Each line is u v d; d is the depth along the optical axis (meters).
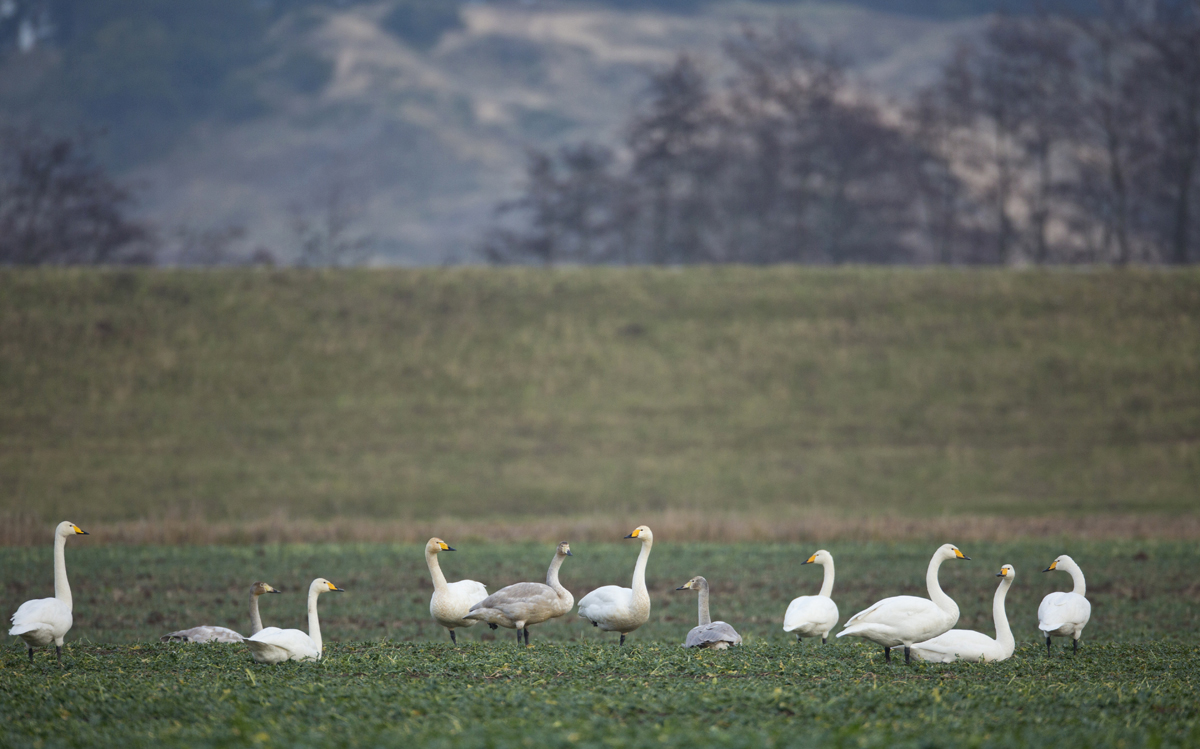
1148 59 87.81
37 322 63.56
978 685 13.69
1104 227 96.50
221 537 34.00
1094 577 27.84
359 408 59.44
